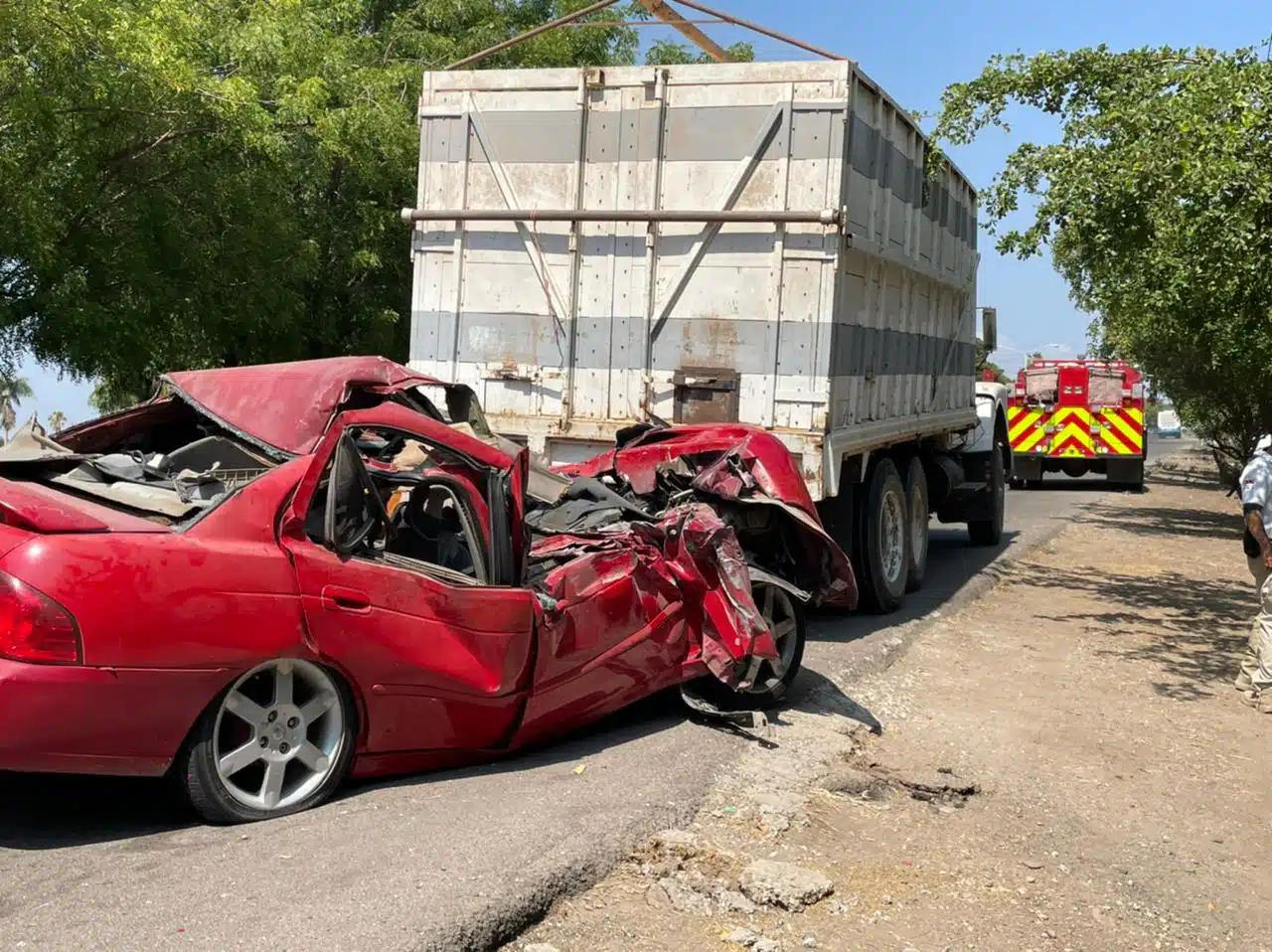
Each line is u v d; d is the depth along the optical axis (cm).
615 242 879
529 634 540
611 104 873
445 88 909
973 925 452
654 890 442
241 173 1385
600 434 881
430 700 506
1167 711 778
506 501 546
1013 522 1955
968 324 1427
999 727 714
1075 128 1002
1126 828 571
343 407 514
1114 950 445
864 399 954
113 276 1292
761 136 843
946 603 1098
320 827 454
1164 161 908
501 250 903
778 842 504
